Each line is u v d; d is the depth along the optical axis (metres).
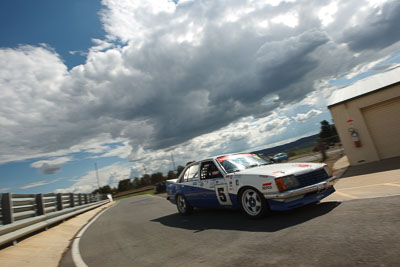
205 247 3.65
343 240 2.84
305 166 4.74
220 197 5.38
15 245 5.41
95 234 6.73
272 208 4.33
